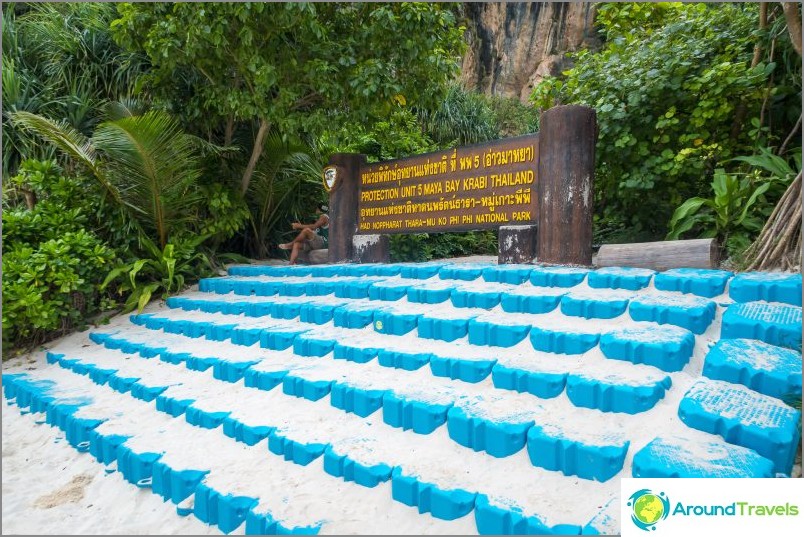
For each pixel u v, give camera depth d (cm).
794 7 468
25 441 411
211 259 802
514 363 329
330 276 659
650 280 408
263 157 840
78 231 652
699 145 564
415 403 301
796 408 253
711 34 575
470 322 385
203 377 442
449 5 686
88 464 362
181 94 780
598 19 715
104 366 502
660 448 230
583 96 634
